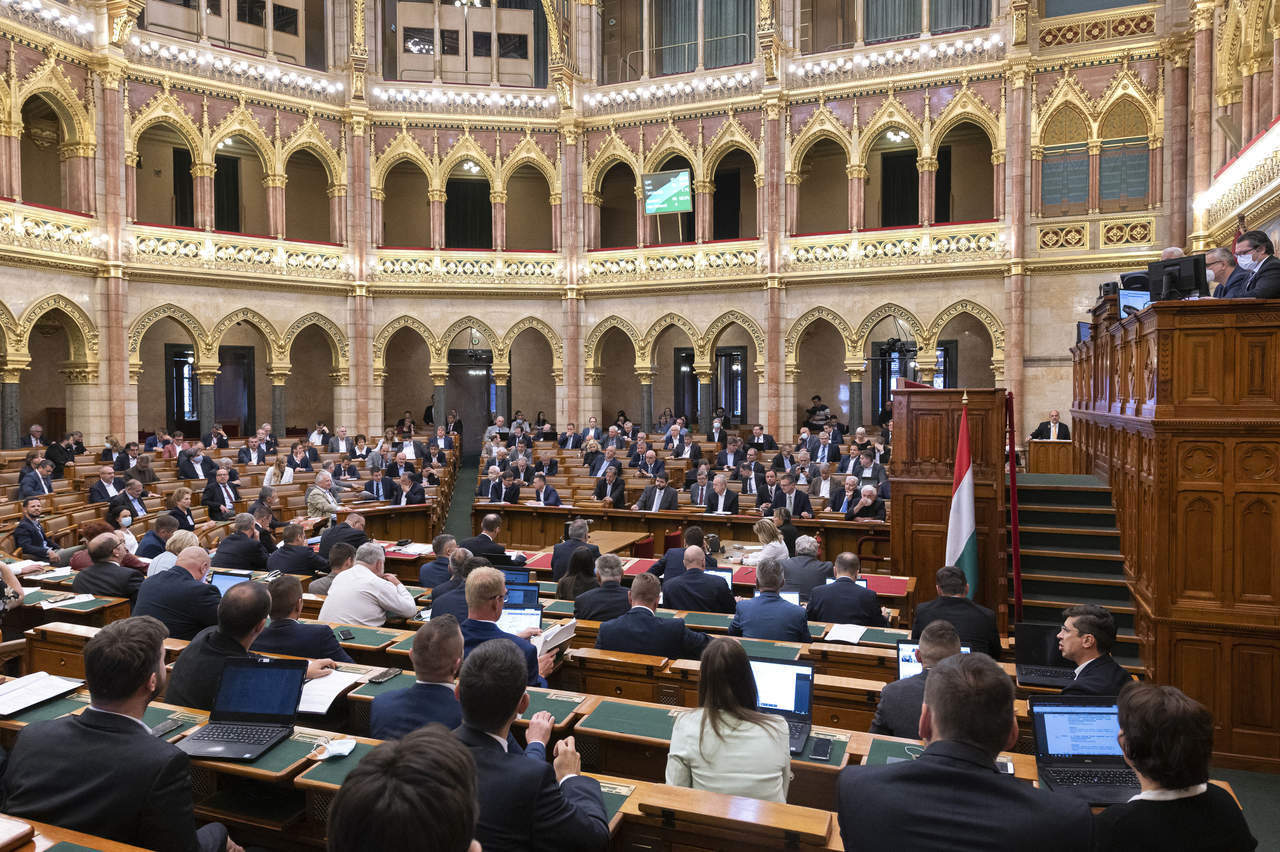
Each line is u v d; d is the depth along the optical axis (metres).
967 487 10.10
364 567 8.05
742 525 15.84
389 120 27.25
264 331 26.02
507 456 21.73
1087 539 10.95
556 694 5.81
